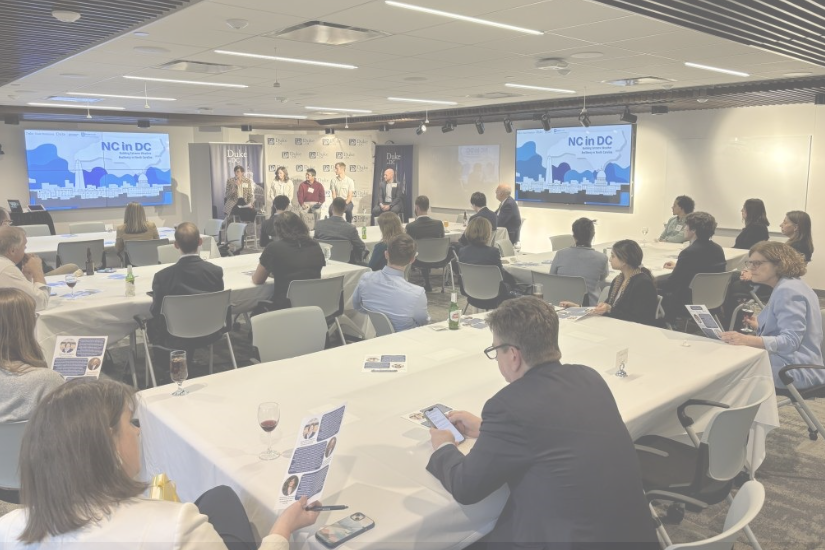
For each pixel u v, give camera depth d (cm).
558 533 156
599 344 314
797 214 612
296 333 342
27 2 369
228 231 883
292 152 1312
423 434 209
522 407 162
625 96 851
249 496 170
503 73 654
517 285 555
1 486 233
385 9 391
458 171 1270
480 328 344
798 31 453
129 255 630
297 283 446
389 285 367
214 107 1019
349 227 688
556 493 157
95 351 255
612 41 488
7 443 222
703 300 508
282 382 258
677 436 285
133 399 133
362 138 1372
